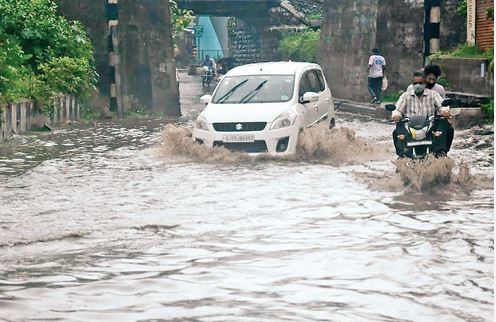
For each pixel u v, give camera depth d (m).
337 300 9.52
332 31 52.47
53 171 21.23
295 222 14.55
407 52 45.88
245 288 10.11
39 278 10.71
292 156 23.58
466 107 33.66
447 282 10.30
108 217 15.16
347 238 13.08
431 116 19.14
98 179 19.91
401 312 9.05
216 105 24.88
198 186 18.70
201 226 14.25
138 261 11.68
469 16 40.41
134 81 42.16
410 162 18.27
